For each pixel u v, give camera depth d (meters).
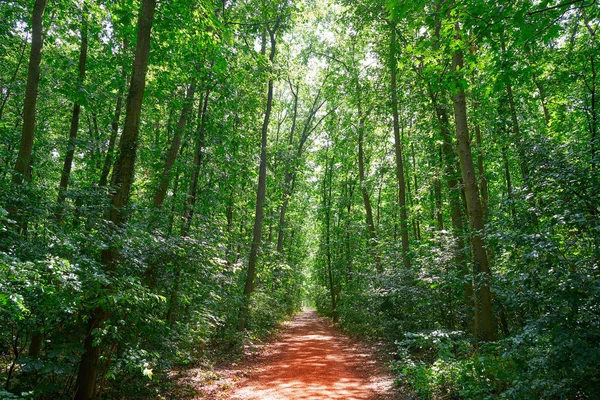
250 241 17.11
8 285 3.68
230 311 12.28
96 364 5.56
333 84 21.59
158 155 12.41
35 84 7.32
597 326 4.58
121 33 10.33
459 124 9.59
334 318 24.09
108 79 11.67
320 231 30.55
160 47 10.00
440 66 7.59
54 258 4.25
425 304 10.36
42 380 5.64
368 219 20.34
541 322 4.85
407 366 8.16
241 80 12.77
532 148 6.42
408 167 21.64
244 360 11.21
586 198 5.41
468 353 8.02
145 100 13.01
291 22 15.94
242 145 14.60
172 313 8.23
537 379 5.05
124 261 5.98
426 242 15.03
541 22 5.46
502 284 6.71
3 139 9.80
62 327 5.59
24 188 6.64
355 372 9.84
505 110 11.80
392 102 15.05
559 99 12.25
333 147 26.36
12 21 10.10
